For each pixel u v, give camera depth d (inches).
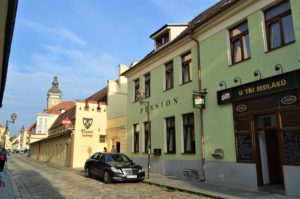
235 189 451.2
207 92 561.9
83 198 417.1
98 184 576.4
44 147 1801.2
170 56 709.3
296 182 376.2
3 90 485.7
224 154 502.9
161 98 732.7
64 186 550.3
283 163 396.5
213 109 541.3
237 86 486.0
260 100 443.5
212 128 538.6
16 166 1185.4
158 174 697.0
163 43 812.0
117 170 575.2
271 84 423.5
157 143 729.0
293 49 401.1
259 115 449.4
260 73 448.1
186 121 634.2
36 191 492.7
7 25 257.9
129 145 880.9
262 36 452.8
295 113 387.9
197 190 448.8
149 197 419.8
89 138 1109.1
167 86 725.9
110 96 1180.5
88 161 711.1
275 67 422.0
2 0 213.2
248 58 474.3
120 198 414.0
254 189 437.7
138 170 591.5
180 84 658.2
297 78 386.3
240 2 484.4
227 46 524.1
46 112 2374.5
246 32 493.0
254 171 441.7
